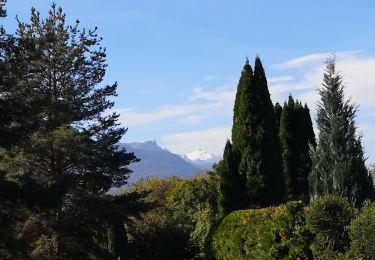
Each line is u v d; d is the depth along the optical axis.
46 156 23.30
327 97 15.35
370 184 15.28
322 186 14.96
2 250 16.30
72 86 25.16
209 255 16.17
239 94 19.22
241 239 14.84
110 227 27.89
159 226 30.73
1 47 18.78
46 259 21.61
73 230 23.55
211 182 50.50
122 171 26.94
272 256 13.67
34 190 17.14
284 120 25.17
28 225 21.75
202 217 38.38
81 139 23.25
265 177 18.30
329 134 15.04
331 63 15.52
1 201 16.89
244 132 18.73
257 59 19.27
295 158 24.77
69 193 21.88
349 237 12.07
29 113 18.47
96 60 26.31
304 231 13.26
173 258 29.50
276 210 14.05
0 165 21.84
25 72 20.62
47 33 24.39
